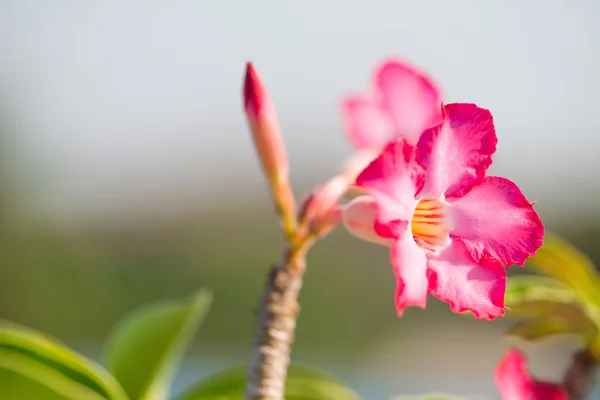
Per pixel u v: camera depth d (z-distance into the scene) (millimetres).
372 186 634
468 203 655
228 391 718
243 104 668
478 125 654
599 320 727
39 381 675
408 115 739
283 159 663
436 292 643
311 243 657
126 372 730
